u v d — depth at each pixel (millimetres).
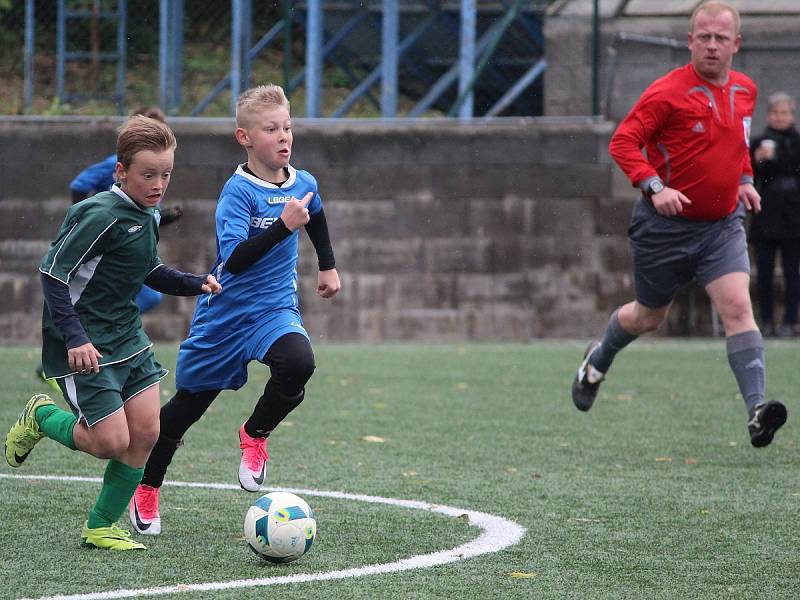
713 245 19000
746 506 15828
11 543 13383
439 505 15805
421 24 49094
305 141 40000
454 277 40281
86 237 12570
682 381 30266
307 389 28578
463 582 11719
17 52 48406
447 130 40094
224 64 47844
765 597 11289
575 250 40188
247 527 12430
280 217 14125
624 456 19938
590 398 21969
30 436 13930
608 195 40125
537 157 40062
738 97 18891
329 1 49469
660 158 18906
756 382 18484
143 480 13977
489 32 49594
